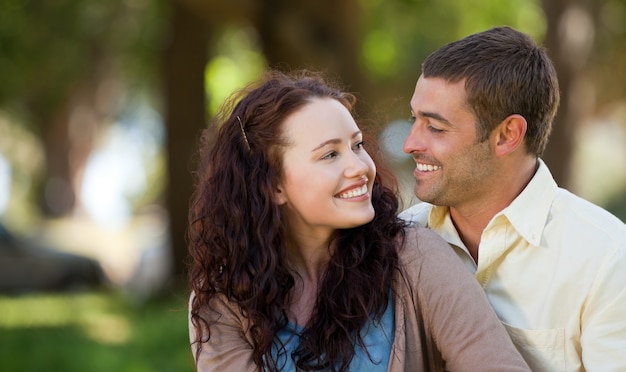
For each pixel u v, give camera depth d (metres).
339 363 3.02
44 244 20.38
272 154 3.10
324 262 3.20
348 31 10.88
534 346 3.12
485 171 3.19
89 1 18.33
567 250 3.10
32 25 17.41
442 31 19.20
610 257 3.04
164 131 14.59
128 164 43.97
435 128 3.20
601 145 32.25
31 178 33.47
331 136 3.03
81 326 12.20
